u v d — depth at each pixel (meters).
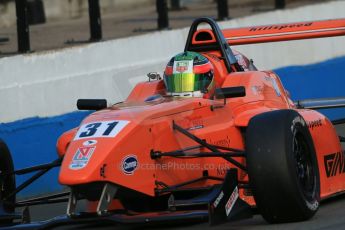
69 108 39.81
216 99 28.28
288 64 52.12
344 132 47.69
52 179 37.41
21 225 25.09
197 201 24.00
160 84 29.22
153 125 24.92
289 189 23.83
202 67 28.09
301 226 24.28
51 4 72.56
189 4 76.62
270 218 24.69
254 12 57.91
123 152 23.84
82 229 27.52
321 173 27.92
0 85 37.12
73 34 53.12
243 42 34.28
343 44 56.00
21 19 40.47
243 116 28.30
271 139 24.02
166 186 25.33
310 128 27.91
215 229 25.30
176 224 27.19
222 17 51.25
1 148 28.02
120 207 25.84
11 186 28.28
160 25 48.84
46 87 38.81
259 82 30.02
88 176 22.88
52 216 31.84
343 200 29.45
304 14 55.94
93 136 24.09
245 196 27.38
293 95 48.97
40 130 37.12
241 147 28.50
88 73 41.00
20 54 38.38
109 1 77.00
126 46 43.56
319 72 50.94
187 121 26.27
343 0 59.00
